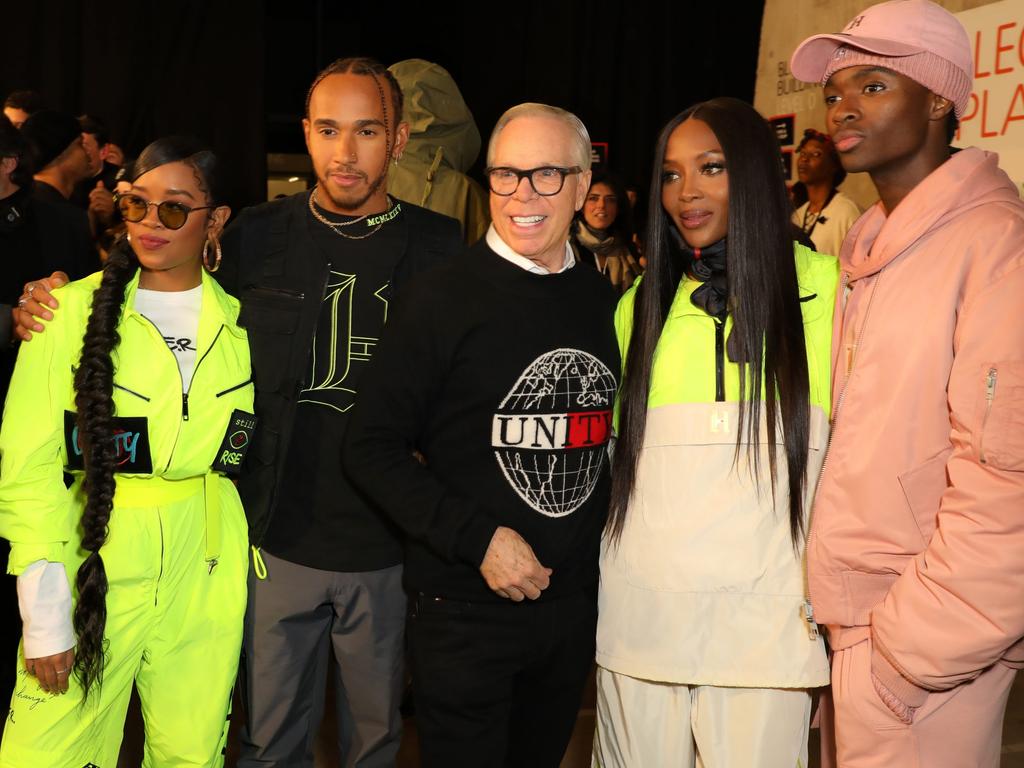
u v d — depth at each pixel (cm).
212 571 218
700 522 199
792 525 197
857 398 188
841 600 189
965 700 186
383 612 237
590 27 721
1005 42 406
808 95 516
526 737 227
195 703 216
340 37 737
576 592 214
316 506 230
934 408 182
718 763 200
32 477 201
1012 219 179
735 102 203
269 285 231
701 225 202
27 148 297
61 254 310
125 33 643
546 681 219
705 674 198
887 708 186
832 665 197
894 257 187
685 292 210
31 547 199
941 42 187
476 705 208
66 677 201
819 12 505
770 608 197
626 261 439
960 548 172
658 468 205
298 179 750
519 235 203
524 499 204
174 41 655
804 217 495
